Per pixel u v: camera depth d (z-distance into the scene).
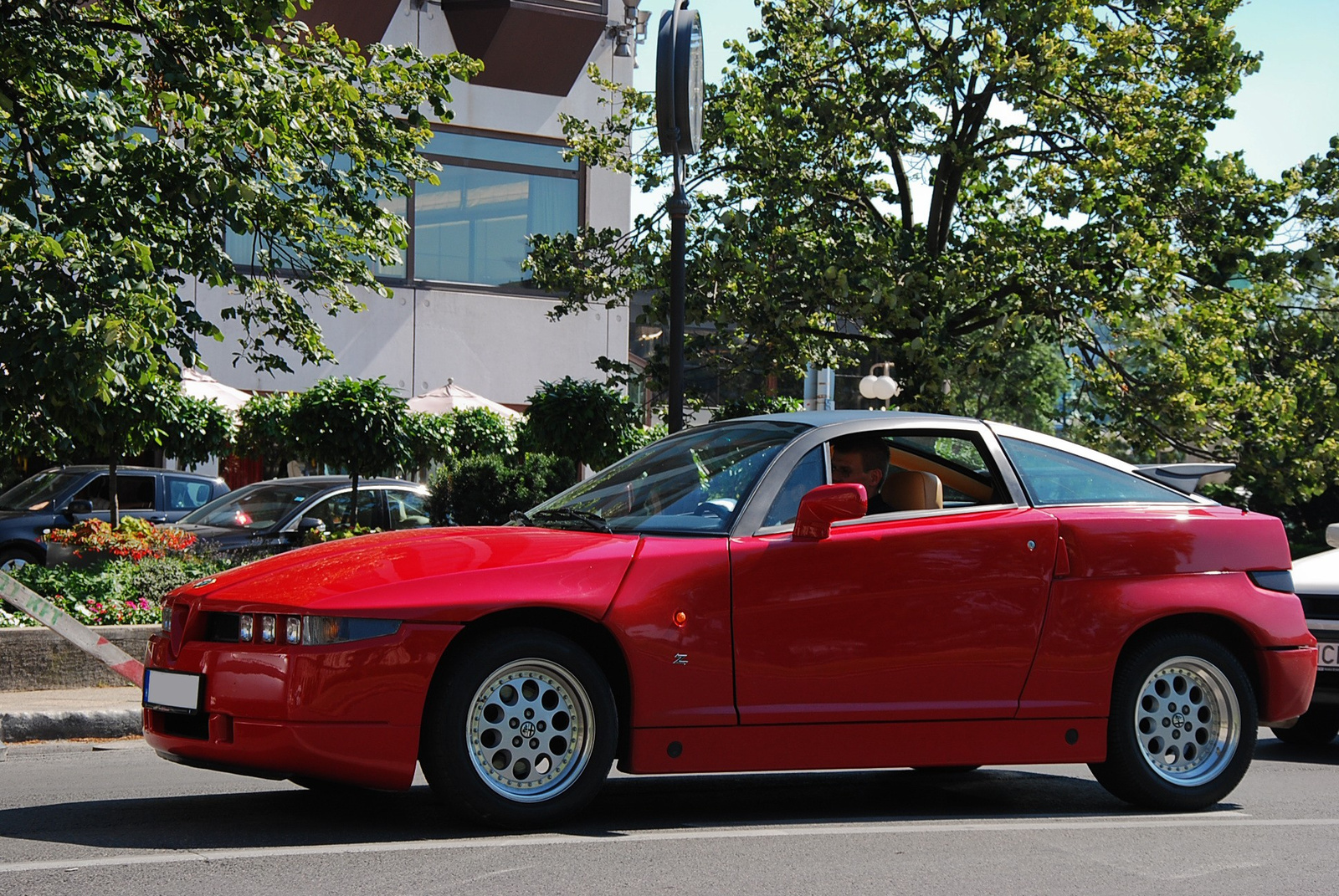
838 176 15.25
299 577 4.76
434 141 22.41
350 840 4.65
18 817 5.09
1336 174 14.69
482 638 4.69
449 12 22.19
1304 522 29.95
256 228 12.02
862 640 5.18
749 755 5.00
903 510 5.48
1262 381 15.18
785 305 14.34
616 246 16.38
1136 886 4.37
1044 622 5.49
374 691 4.52
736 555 5.05
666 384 16.33
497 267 23.02
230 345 21.00
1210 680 5.82
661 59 10.33
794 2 15.25
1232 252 14.77
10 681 9.09
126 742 7.96
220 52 10.89
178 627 4.87
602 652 4.98
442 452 17.44
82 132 10.12
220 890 3.92
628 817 5.35
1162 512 5.84
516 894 3.95
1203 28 14.88
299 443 14.91
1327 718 8.62
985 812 5.76
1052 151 15.09
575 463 17.03
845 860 4.57
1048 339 14.68
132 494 17.12
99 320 8.85
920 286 13.51
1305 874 4.64
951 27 14.54
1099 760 5.60
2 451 12.34
